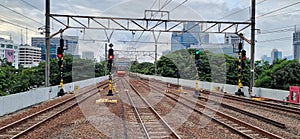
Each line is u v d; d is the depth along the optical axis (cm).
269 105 2031
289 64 3638
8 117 1547
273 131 1238
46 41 2578
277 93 2441
